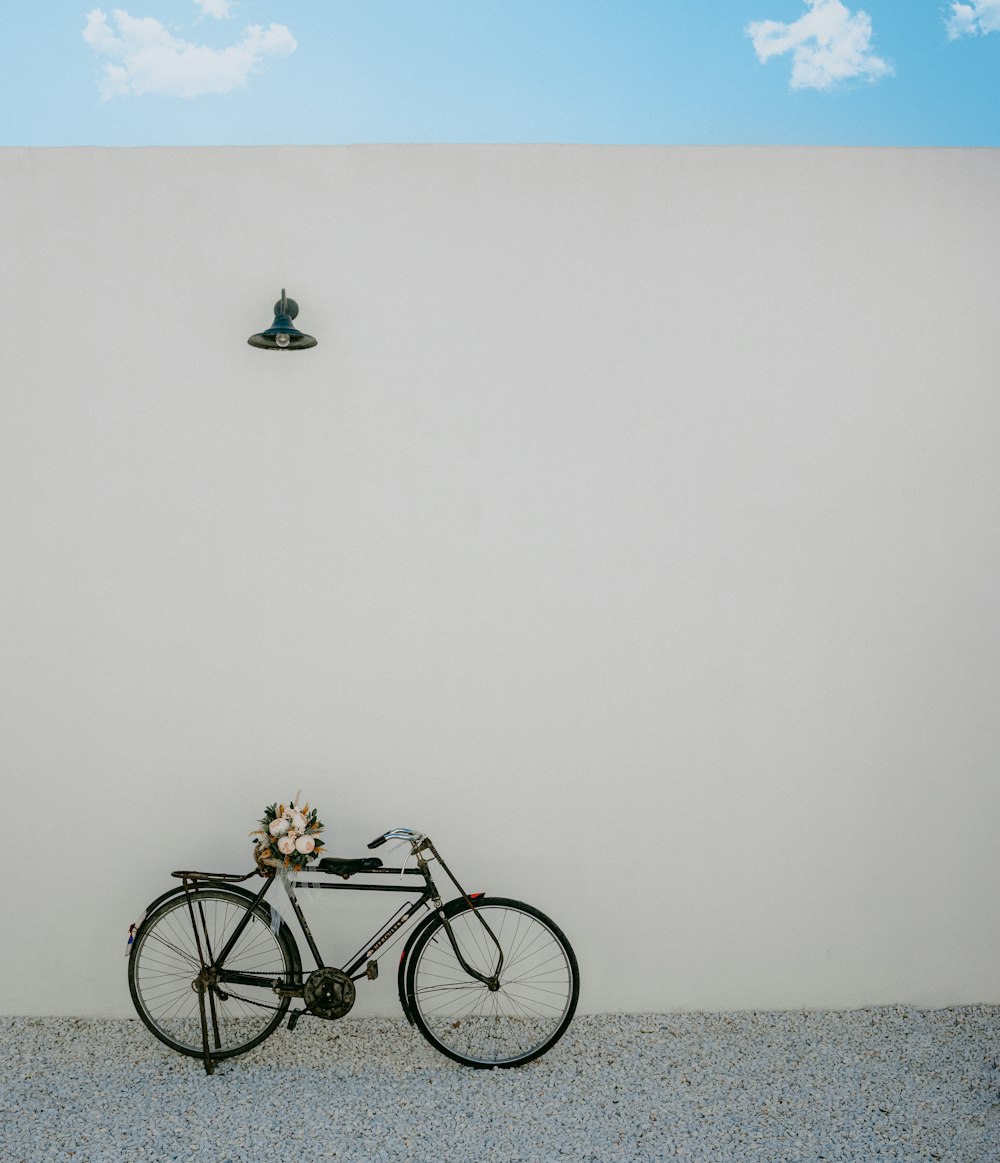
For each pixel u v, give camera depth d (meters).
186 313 3.57
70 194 3.55
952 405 3.68
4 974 3.62
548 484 3.62
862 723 3.68
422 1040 3.47
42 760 3.60
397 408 3.59
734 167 3.62
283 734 3.62
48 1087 3.12
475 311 3.59
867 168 3.64
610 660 3.64
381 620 3.61
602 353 3.61
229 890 3.32
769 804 3.67
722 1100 3.07
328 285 3.58
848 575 3.67
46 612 3.58
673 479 3.64
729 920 3.68
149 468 3.58
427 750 3.63
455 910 3.34
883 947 3.71
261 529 3.59
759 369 3.64
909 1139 2.86
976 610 3.69
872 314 3.65
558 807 3.64
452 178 3.58
